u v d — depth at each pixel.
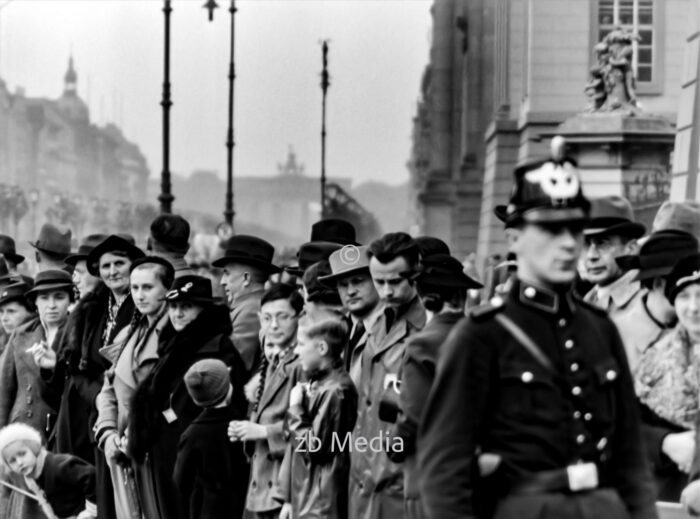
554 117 41.84
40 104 126.81
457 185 70.06
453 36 74.69
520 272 7.29
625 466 7.26
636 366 9.44
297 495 11.48
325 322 11.42
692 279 9.24
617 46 30.48
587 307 7.36
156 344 13.62
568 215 7.12
